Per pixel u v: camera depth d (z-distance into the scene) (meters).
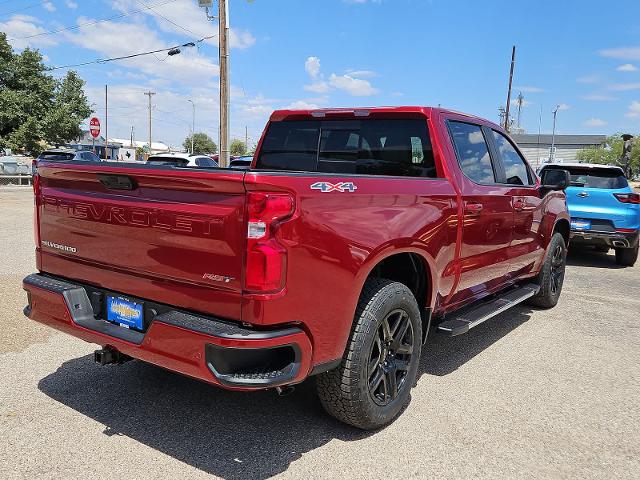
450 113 4.37
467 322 4.21
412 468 3.01
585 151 81.00
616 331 5.78
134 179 2.94
